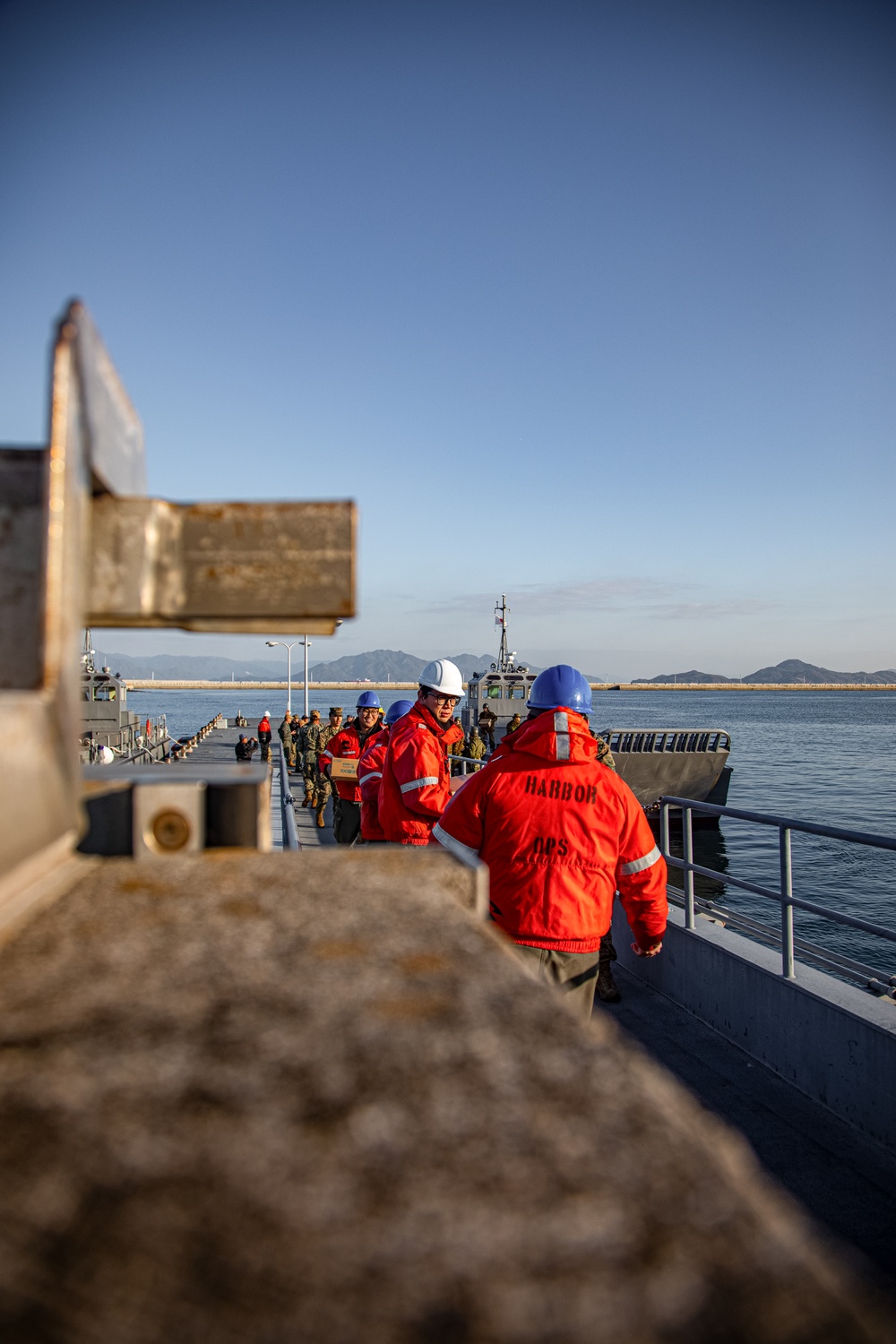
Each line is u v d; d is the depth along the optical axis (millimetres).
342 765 9898
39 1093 619
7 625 1089
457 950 887
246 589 1170
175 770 1611
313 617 1178
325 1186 533
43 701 966
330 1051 676
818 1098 4238
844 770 48812
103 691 28938
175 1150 562
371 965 840
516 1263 482
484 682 30281
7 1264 478
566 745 3340
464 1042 697
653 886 3514
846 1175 3535
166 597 1161
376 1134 578
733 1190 543
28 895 1011
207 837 1392
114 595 1147
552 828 3314
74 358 991
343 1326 444
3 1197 521
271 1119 594
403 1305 455
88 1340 437
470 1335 440
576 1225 507
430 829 5113
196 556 1173
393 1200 522
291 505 1185
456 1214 513
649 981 6145
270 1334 440
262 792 1393
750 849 23922
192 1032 703
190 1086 627
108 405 1163
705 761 25312
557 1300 459
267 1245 491
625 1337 442
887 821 30391
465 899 1157
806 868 20828
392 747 5246
